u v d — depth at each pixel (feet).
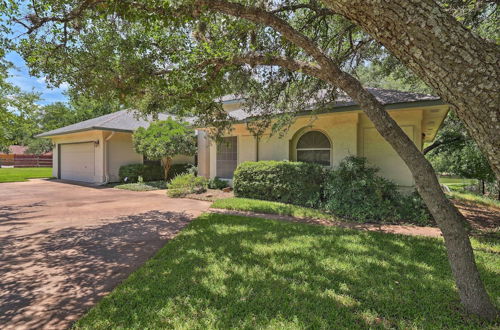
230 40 16.44
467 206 30.40
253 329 7.64
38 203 28.48
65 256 13.61
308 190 26.25
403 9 5.30
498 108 5.06
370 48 22.39
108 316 8.32
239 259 12.66
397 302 9.00
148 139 40.14
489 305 8.20
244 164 31.09
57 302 9.35
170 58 15.67
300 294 9.53
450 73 5.28
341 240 15.46
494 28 17.85
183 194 33.45
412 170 8.72
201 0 10.66
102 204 27.96
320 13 17.84
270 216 22.12
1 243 15.57
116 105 21.16
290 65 12.84
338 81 10.52
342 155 28.60
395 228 18.72
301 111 24.98
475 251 13.98
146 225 19.58
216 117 21.81
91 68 16.02
